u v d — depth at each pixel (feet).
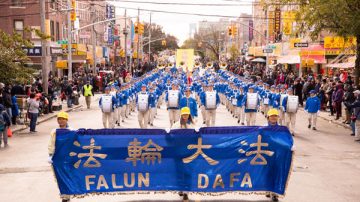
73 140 31.01
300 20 76.13
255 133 31.81
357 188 36.60
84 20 207.92
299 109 98.68
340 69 122.42
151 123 73.20
